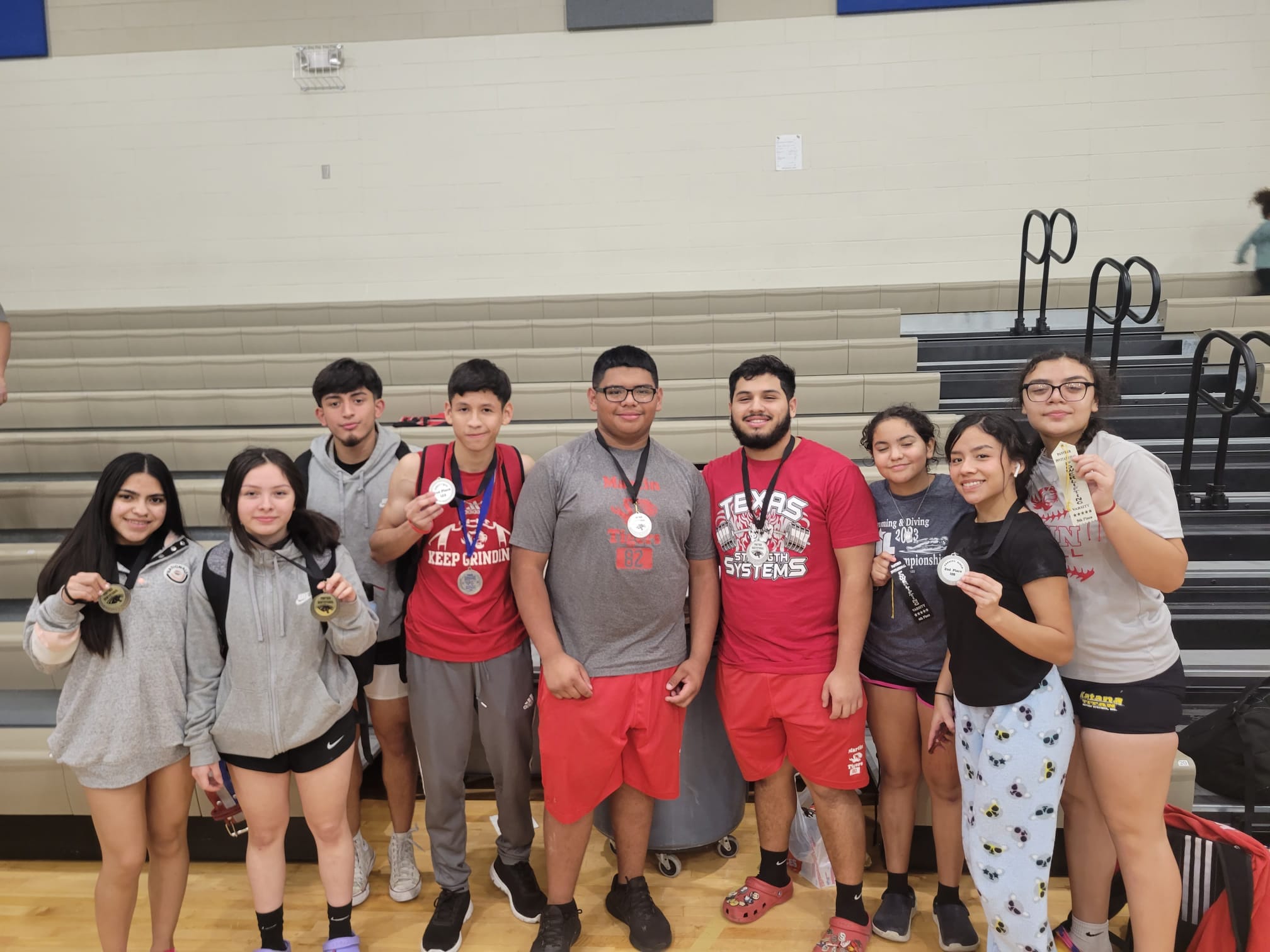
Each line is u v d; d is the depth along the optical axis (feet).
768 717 7.23
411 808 8.25
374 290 22.45
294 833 8.82
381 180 22.12
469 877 8.39
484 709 7.45
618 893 7.89
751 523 7.12
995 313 19.72
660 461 7.13
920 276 21.30
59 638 6.06
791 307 20.62
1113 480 5.47
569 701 6.97
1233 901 6.33
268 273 22.56
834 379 14.69
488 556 7.20
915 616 7.15
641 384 6.76
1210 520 11.04
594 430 7.30
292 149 22.17
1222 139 20.16
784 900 8.05
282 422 15.49
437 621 7.30
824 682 7.06
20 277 22.95
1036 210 20.75
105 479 6.28
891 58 20.74
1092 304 14.40
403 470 7.23
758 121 21.25
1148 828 6.21
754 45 21.01
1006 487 6.19
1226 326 17.01
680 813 8.25
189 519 12.29
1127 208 20.61
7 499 12.08
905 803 7.55
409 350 18.98
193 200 22.47
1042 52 20.33
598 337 18.48
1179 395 14.67
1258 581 10.30
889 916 7.55
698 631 7.30
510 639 7.43
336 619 6.52
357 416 7.75
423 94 21.80
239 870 8.79
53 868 8.80
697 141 21.43
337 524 6.83
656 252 21.85
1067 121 20.49
